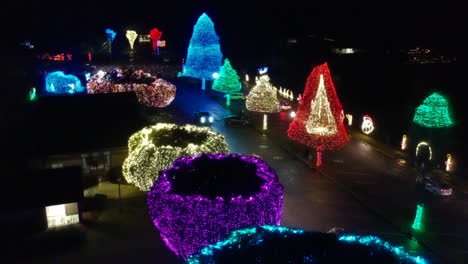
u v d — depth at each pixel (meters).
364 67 65.00
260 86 38.53
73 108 30.17
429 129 37.34
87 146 24.75
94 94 33.28
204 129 21.86
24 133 25.86
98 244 18.73
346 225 20.94
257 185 13.47
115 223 20.56
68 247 18.50
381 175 27.59
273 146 33.72
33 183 20.50
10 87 24.81
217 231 12.53
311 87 31.58
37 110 29.34
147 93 38.44
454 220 21.45
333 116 29.23
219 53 57.12
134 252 18.12
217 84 47.84
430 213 22.17
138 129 27.23
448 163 28.16
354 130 38.50
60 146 24.62
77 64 68.56
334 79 62.03
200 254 8.19
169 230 13.15
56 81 46.44
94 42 87.12
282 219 21.42
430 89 52.09
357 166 29.25
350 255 7.89
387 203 23.38
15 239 19.08
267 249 8.00
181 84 59.41
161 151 20.47
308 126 29.27
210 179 13.61
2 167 22.61
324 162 29.94
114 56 80.31
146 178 20.86
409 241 19.50
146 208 22.11
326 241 8.31
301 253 7.84
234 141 34.94
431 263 8.33
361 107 49.28
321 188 25.48
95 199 22.98
